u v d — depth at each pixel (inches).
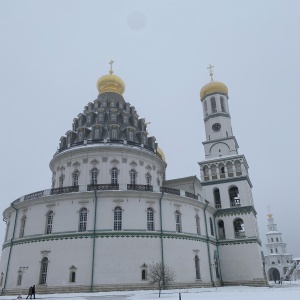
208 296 1078.4
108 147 1850.4
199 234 1792.6
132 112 2273.6
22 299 1130.7
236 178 2212.1
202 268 1710.1
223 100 2608.3
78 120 2183.8
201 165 2361.0
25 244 1560.0
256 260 1955.0
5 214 1863.9
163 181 2192.4
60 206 1562.5
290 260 4904.0
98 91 2524.6
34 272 1466.5
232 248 2034.9
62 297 1144.8
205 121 2596.0
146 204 1603.1
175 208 1695.4
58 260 1450.5
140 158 1929.1
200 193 2245.3
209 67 2810.0
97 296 1159.0
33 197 1656.0
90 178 1806.1
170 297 1053.8
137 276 1440.7
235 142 2456.9
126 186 1606.8
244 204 2126.0
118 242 1478.8
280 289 1515.7
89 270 1409.9
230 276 1972.2
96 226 1493.6
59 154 1926.7
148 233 1542.8
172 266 1541.6
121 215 1539.1
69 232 1491.1
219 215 2156.7
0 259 1740.9
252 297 992.9
